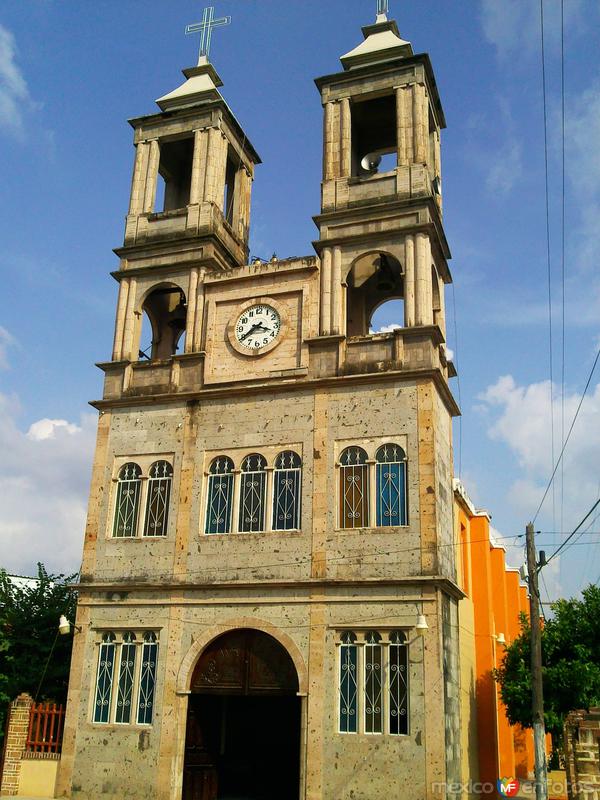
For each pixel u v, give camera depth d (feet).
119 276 109.40
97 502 98.99
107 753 87.56
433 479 86.07
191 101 117.08
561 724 105.81
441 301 106.22
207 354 100.73
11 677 100.83
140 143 116.16
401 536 85.15
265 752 106.52
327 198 102.78
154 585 91.61
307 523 88.79
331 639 83.66
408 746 77.87
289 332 98.17
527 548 88.99
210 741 94.68
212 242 106.22
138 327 107.65
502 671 115.75
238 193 120.98
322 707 81.41
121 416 102.32
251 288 101.91
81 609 94.73
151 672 89.81
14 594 110.83
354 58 109.81
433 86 108.78
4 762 90.27
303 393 94.48
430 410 88.69
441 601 83.10
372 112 113.39
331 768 79.15
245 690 86.63
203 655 89.25
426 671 79.77
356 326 111.34
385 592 83.56
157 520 96.12
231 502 93.35
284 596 86.79
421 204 97.76
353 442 90.48
